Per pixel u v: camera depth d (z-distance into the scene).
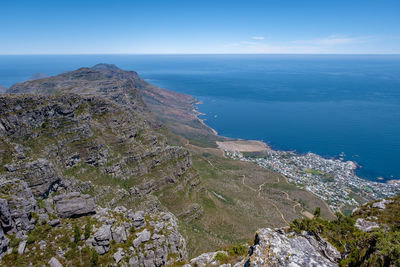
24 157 88.50
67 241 55.19
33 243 51.66
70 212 62.06
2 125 96.06
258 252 35.75
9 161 83.44
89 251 55.00
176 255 64.69
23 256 48.62
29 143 101.12
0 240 46.97
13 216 51.06
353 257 34.69
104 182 116.50
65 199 63.34
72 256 53.00
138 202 116.69
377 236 37.03
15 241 49.31
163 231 67.19
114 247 58.28
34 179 84.00
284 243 37.25
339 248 37.66
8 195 53.44
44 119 111.88
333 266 32.78
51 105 115.00
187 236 99.50
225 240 114.25
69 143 115.56
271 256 34.66
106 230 58.28
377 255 33.88
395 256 31.98
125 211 70.25
